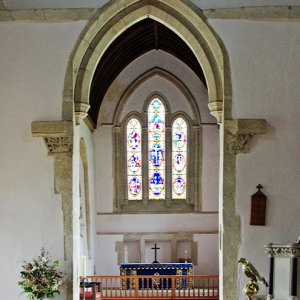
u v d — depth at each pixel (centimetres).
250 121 1099
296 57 1109
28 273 1034
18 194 1111
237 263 1109
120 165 2180
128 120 2184
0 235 1110
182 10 1120
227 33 1112
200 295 1853
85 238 1947
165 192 2189
